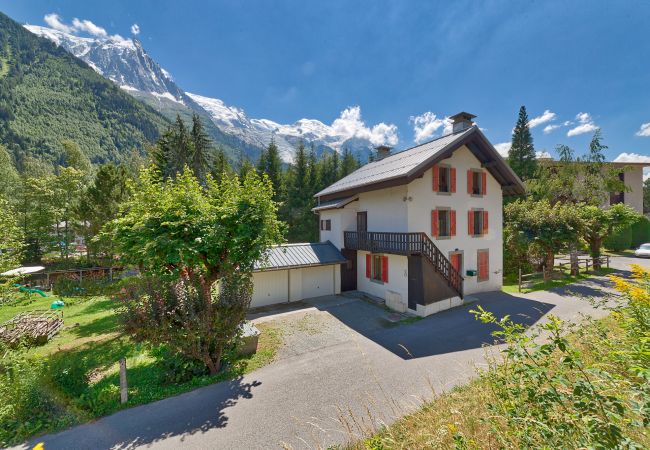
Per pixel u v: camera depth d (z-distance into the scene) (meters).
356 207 17.67
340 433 5.46
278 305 14.68
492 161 16.05
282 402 6.58
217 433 5.69
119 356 9.59
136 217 8.29
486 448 3.35
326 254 16.92
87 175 42.16
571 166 26.27
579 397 2.59
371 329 11.09
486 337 9.76
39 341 11.05
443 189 14.99
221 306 8.20
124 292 8.55
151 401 6.86
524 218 18.53
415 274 12.91
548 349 2.98
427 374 7.44
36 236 27.95
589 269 20.16
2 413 5.72
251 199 8.71
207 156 31.94
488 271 16.45
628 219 19.98
